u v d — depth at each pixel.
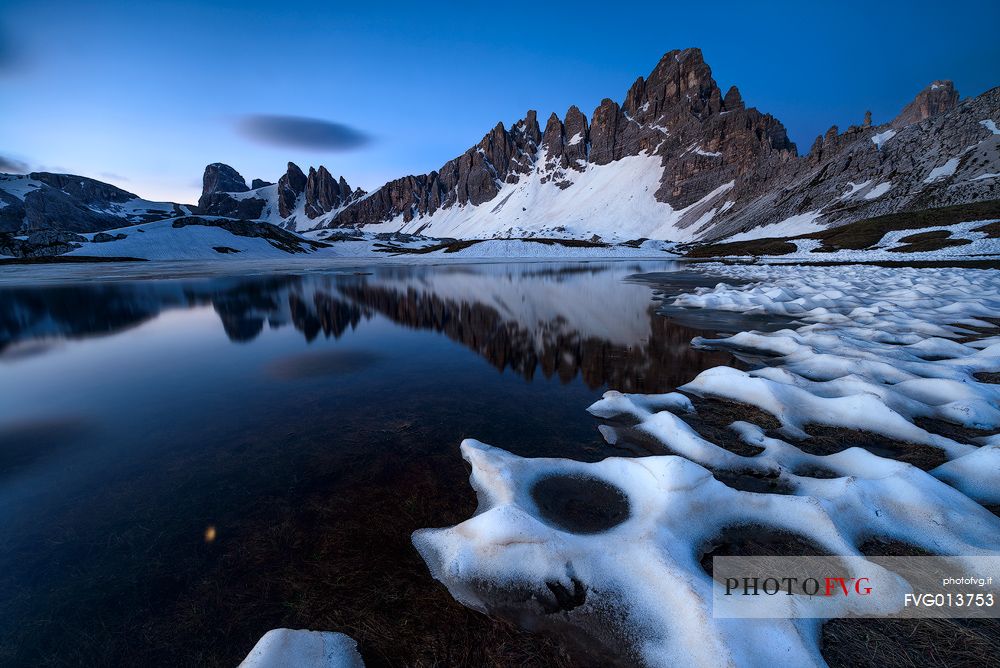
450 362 10.70
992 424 6.03
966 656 2.61
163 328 15.79
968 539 3.51
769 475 5.01
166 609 3.20
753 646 2.61
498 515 3.76
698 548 3.56
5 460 5.63
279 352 11.92
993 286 21.02
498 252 107.19
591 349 11.89
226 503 4.61
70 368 10.31
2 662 2.80
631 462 4.71
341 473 5.24
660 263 66.81
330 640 2.83
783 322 15.27
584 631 2.95
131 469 5.38
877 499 3.97
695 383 8.41
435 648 2.86
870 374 8.02
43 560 3.74
